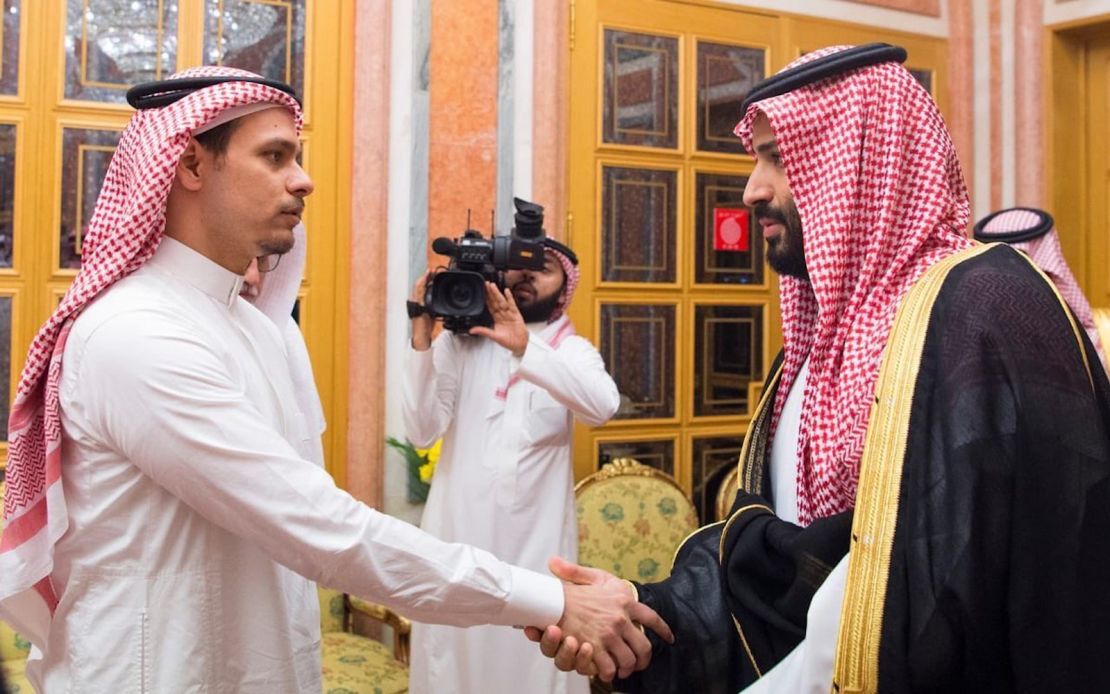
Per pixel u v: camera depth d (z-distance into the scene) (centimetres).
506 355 262
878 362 121
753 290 374
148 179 137
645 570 310
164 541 137
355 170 310
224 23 297
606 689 262
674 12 357
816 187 132
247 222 146
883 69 132
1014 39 395
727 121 368
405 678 264
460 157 324
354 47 310
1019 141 393
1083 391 106
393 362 318
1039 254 301
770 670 126
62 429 140
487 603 142
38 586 145
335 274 311
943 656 101
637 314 353
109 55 286
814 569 121
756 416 153
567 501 260
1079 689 99
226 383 137
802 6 380
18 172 277
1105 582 101
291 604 154
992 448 103
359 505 141
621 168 349
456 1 323
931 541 104
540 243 254
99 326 135
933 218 125
